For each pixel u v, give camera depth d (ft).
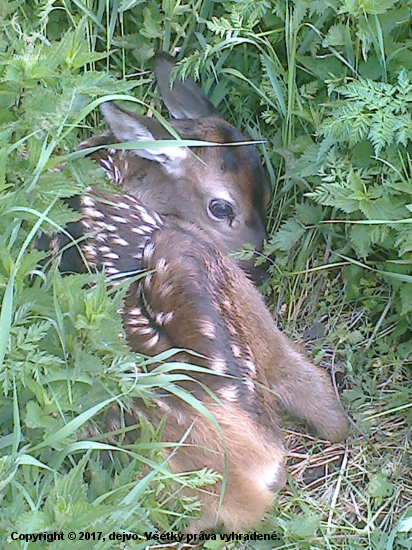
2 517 2.57
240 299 3.17
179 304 3.05
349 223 3.50
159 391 2.96
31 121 2.86
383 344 3.46
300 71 3.65
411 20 3.46
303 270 3.60
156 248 3.14
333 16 3.51
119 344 2.75
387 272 3.40
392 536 3.09
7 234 2.80
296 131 3.66
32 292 2.77
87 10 3.71
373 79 3.44
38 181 2.86
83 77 2.93
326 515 3.19
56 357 2.72
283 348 3.26
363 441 3.32
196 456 2.95
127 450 2.86
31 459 2.62
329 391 3.31
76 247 3.27
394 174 3.34
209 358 3.00
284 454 3.16
